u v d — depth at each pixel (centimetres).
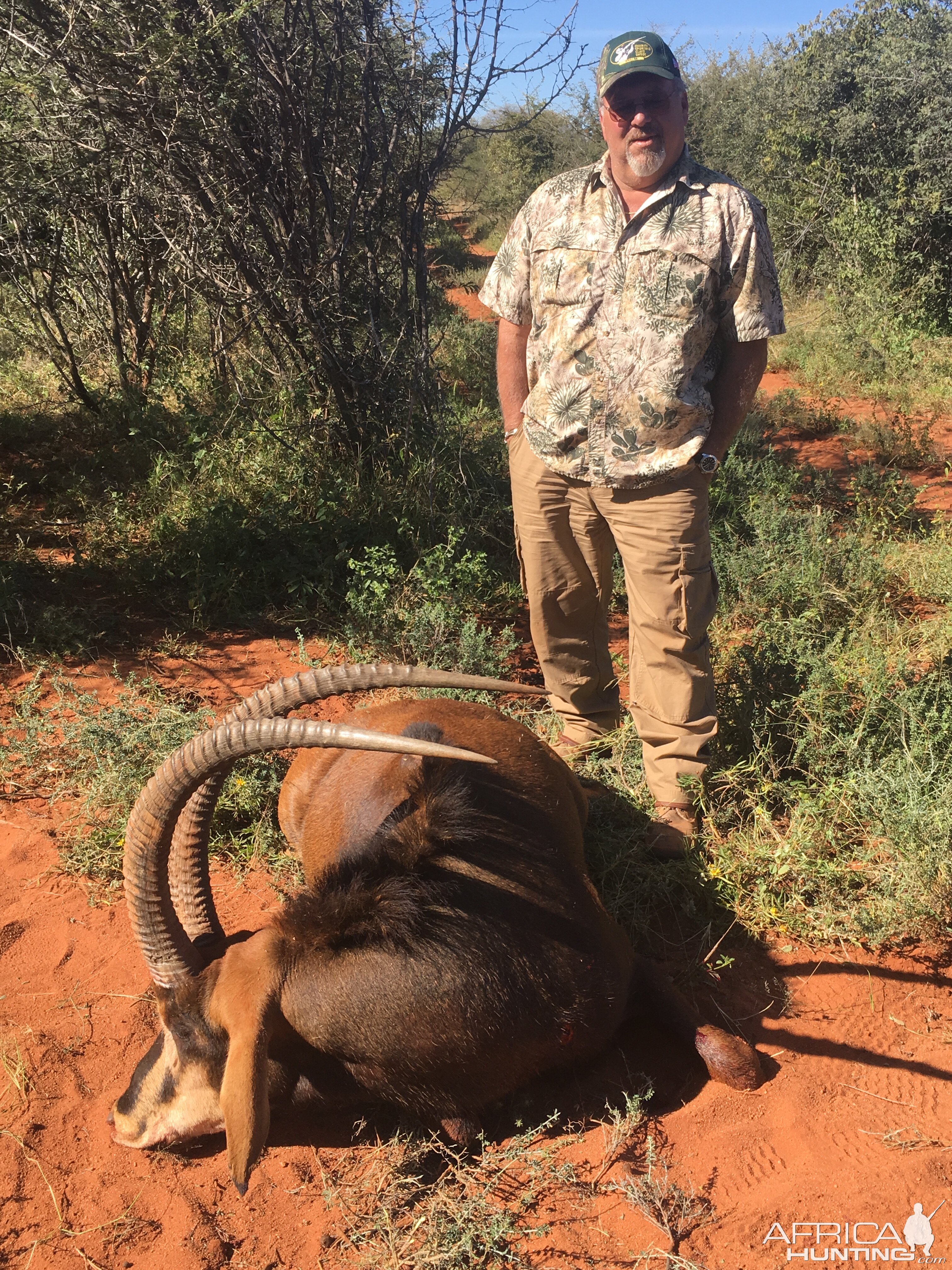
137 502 479
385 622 372
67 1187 195
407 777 214
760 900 249
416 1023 182
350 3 446
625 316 243
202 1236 186
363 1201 191
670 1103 210
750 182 1134
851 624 374
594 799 285
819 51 1085
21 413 599
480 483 486
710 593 263
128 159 459
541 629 294
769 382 798
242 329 513
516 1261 180
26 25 425
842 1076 213
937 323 884
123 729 306
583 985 197
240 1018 174
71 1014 230
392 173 495
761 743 297
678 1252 180
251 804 282
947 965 240
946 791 260
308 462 490
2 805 295
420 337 498
